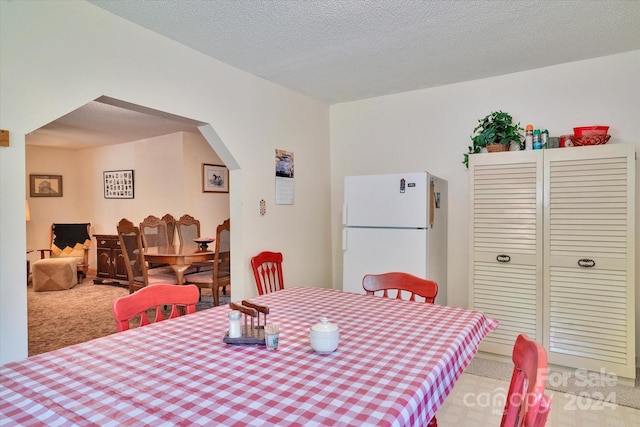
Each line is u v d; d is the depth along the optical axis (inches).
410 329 57.1
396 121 143.5
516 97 121.4
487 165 111.7
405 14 84.0
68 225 246.4
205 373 41.6
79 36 76.4
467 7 81.4
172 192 217.5
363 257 115.7
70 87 75.0
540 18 86.5
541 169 104.2
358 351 48.0
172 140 215.6
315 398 35.7
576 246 100.0
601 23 89.2
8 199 66.8
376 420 31.8
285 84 130.8
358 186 116.8
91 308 171.8
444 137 134.0
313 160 149.1
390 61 110.9
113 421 32.0
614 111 108.1
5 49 66.1
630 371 94.8
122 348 49.5
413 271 108.5
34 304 178.7
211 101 105.7
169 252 155.7
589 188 98.3
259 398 35.9
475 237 113.9
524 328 107.1
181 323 60.7
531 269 106.0
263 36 93.7
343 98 148.8
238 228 116.8
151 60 90.1
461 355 50.4
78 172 272.5
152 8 80.1
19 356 68.1
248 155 118.2
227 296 195.6
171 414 33.0
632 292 94.2
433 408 39.2
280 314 65.8
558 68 115.1
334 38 95.3
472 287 114.4
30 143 243.9
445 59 110.0
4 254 66.4
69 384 39.0
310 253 146.4
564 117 114.6
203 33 91.8
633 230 93.8
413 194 109.0
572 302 100.8
